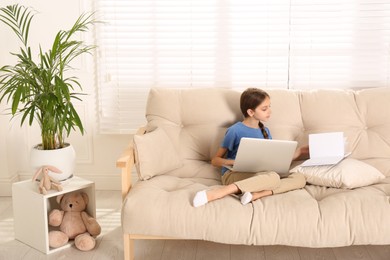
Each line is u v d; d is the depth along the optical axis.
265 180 2.44
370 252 2.66
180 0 3.30
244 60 3.35
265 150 2.58
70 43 2.76
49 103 2.60
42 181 2.66
